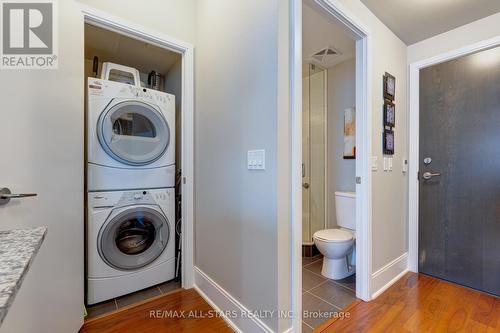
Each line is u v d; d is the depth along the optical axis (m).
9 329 0.97
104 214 1.77
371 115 1.83
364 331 1.45
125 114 1.90
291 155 1.28
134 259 1.88
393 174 2.14
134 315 1.61
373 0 1.71
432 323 1.52
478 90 1.94
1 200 0.99
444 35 2.11
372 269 1.86
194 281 1.99
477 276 1.94
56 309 1.24
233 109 1.52
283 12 1.24
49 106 1.21
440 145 2.14
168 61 2.74
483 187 1.92
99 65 2.66
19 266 0.49
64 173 1.30
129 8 1.65
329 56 2.52
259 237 1.32
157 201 2.02
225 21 1.60
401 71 2.24
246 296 1.41
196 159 1.97
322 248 2.15
